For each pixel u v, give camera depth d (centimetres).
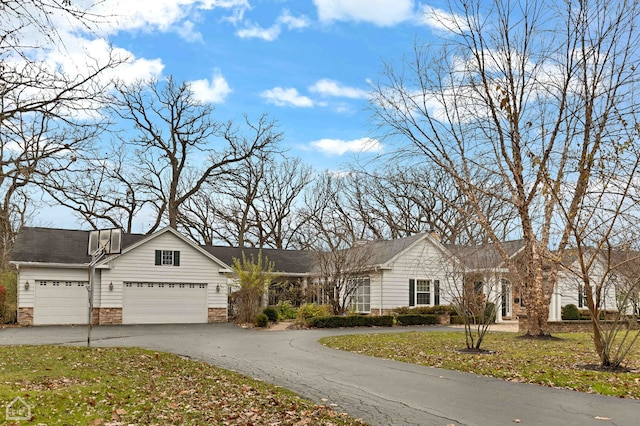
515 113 1980
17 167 965
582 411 857
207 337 2127
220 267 3139
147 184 4241
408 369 1297
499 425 775
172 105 4219
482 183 2234
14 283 2808
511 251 2798
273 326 2752
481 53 2055
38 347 1695
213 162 4431
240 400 943
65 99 960
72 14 823
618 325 1417
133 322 2891
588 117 1656
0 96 900
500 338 2073
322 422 798
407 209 4612
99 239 1805
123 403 891
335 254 2992
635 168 1220
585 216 1329
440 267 3034
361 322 2758
